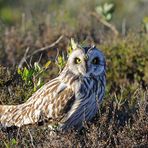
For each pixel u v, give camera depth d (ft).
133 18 91.04
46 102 44.60
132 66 58.65
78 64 44.16
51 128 43.98
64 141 41.65
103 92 45.44
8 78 48.98
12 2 95.91
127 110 46.14
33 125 44.60
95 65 44.37
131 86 54.95
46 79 53.57
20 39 63.62
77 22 68.13
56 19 69.82
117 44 61.52
